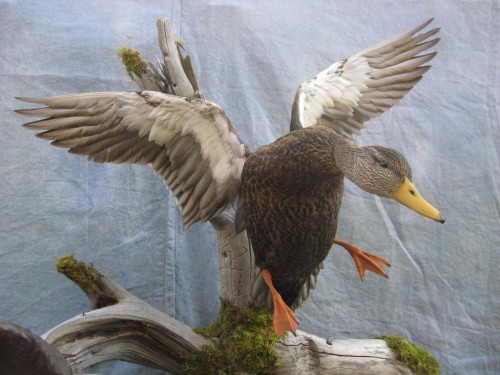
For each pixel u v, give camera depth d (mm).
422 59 2469
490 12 2824
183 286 2779
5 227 2730
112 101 2035
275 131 2820
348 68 2463
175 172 2215
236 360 2193
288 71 2826
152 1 2805
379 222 2836
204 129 2102
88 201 2773
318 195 1977
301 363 2230
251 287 2275
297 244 2049
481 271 2785
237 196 2234
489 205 2791
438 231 2812
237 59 2820
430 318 2803
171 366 2281
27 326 2734
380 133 2844
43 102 1970
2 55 2730
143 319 2201
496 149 2801
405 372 2260
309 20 2855
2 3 2738
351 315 2832
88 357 2135
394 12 2857
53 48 2750
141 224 2781
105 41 2760
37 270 2744
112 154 2123
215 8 2818
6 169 2736
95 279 2312
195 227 2811
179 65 2281
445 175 2811
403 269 2824
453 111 2830
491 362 2762
